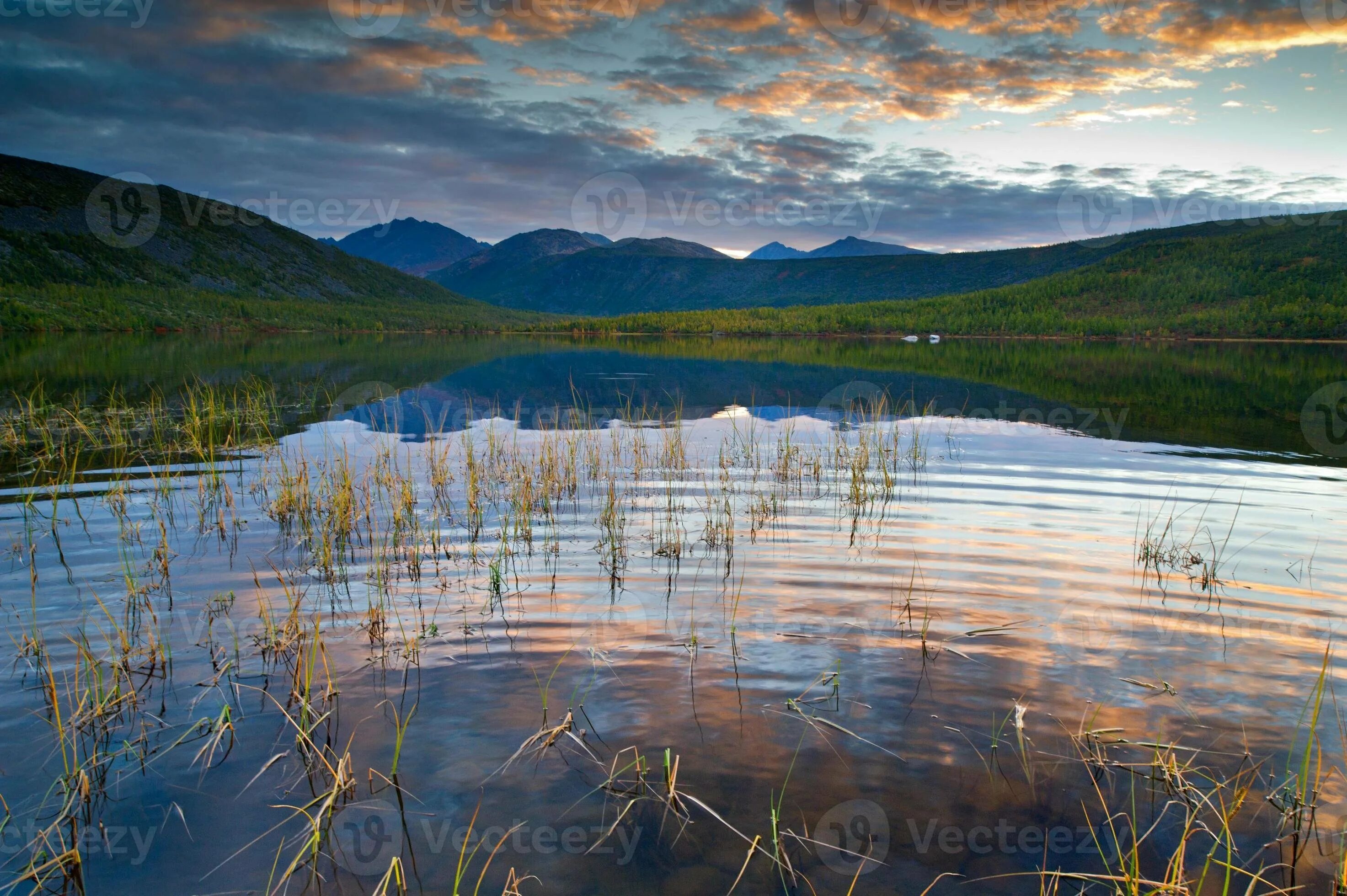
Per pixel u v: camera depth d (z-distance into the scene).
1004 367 36.69
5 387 21.52
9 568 7.12
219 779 3.96
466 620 6.03
